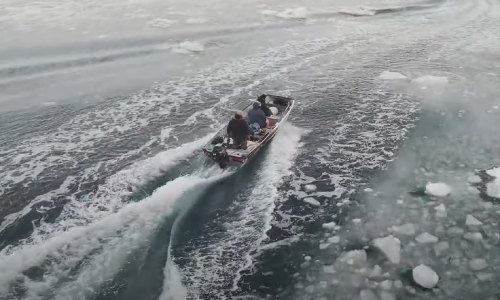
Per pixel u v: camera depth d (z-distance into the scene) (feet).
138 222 26.32
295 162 32.22
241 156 30.42
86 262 23.34
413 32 65.72
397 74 48.34
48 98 43.24
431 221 25.77
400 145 34.30
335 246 24.22
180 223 26.30
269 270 22.81
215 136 32.50
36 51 55.36
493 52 55.83
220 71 50.52
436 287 21.16
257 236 25.25
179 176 30.86
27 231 25.91
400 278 21.81
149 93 44.68
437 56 55.06
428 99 42.37
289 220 26.45
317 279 22.07
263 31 65.51
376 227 25.50
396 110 40.24
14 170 31.81
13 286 21.63
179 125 38.24
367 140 35.09
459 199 27.58
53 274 22.50
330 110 40.55
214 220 26.58
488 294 20.74
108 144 35.24
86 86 46.09
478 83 46.06
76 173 31.45
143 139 35.94
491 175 29.91
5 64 51.24
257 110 33.81
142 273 22.68
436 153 32.99
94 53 55.26
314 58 54.85
